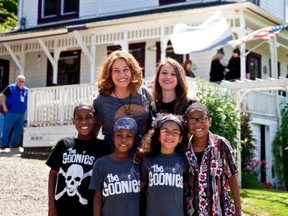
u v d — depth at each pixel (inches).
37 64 838.5
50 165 180.9
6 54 809.5
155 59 716.0
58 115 581.0
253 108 605.3
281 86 426.9
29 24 876.0
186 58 684.7
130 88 188.5
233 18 602.9
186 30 545.3
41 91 595.5
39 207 304.5
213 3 657.6
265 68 775.1
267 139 644.7
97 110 190.5
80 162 176.4
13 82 868.6
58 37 736.3
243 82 444.1
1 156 517.7
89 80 776.9
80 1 818.8
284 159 638.5
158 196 164.9
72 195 174.1
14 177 378.0
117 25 679.7
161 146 171.6
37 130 589.0
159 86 192.9
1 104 573.0
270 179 639.8
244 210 336.2
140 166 171.9
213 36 530.3
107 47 761.0
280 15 837.8
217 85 484.4
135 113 188.5
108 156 173.0
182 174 168.7
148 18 645.9
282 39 734.5
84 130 180.1
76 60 795.4
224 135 400.5
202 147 173.6
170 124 169.8
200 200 166.9
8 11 1424.7
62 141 182.1
